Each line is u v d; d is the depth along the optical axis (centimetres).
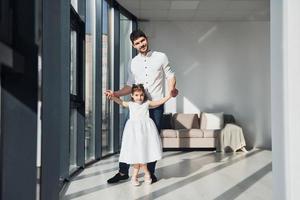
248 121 879
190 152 757
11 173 159
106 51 691
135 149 392
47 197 189
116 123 717
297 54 200
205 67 877
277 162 217
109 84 701
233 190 371
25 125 159
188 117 839
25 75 157
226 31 876
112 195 353
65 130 416
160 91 432
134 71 430
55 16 221
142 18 845
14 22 153
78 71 518
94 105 612
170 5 754
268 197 338
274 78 219
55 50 221
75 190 377
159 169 517
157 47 873
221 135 769
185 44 879
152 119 419
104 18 682
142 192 365
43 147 178
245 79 877
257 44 877
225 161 607
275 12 216
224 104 880
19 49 154
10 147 159
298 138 199
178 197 342
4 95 156
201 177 448
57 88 221
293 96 200
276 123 218
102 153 650
